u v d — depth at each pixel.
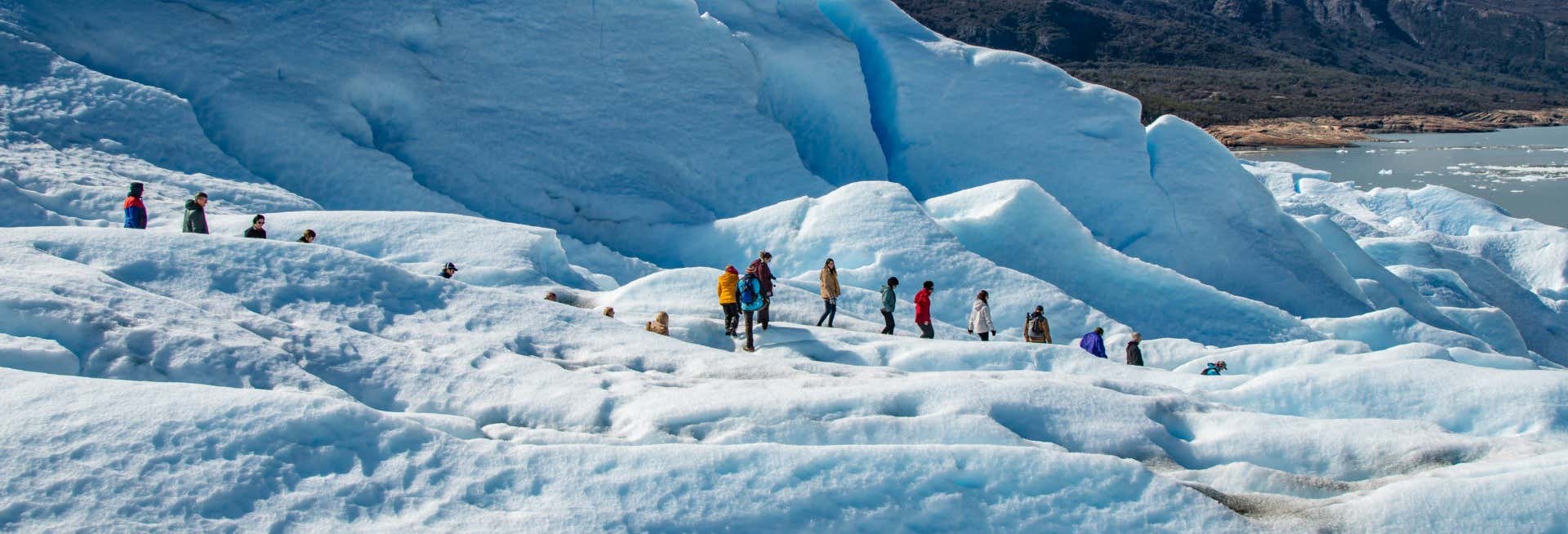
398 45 23.16
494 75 23.66
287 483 5.20
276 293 8.75
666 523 5.20
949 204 21.98
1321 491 6.44
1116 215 26.17
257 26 22.33
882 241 18.56
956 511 5.52
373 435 5.64
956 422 6.89
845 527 5.36
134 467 5.05
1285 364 13.66
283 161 20.77
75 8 21.27
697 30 25.56
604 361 8.67
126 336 6.93
